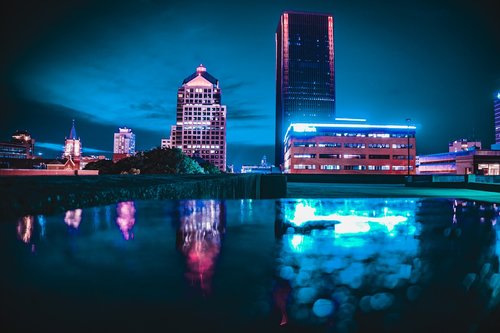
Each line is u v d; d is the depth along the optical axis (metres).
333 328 0.79
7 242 1.33
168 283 0.97
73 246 1.31
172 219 2.11
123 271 1.05
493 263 1.32
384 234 1.84
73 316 0.72
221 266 1.17
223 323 0.75
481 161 106.38
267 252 1.40
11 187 2.11
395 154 114.44
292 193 29.53
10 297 0.80
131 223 1.88
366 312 0.87
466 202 3.35
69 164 48.78
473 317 0.91
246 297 0.91
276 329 0.75
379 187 43.22
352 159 113.44
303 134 113.25
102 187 2.89
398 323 0.84
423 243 1.62
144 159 43.31
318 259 1.32
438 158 127.56
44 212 1.93
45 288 0.87
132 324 0.71
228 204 2.96
